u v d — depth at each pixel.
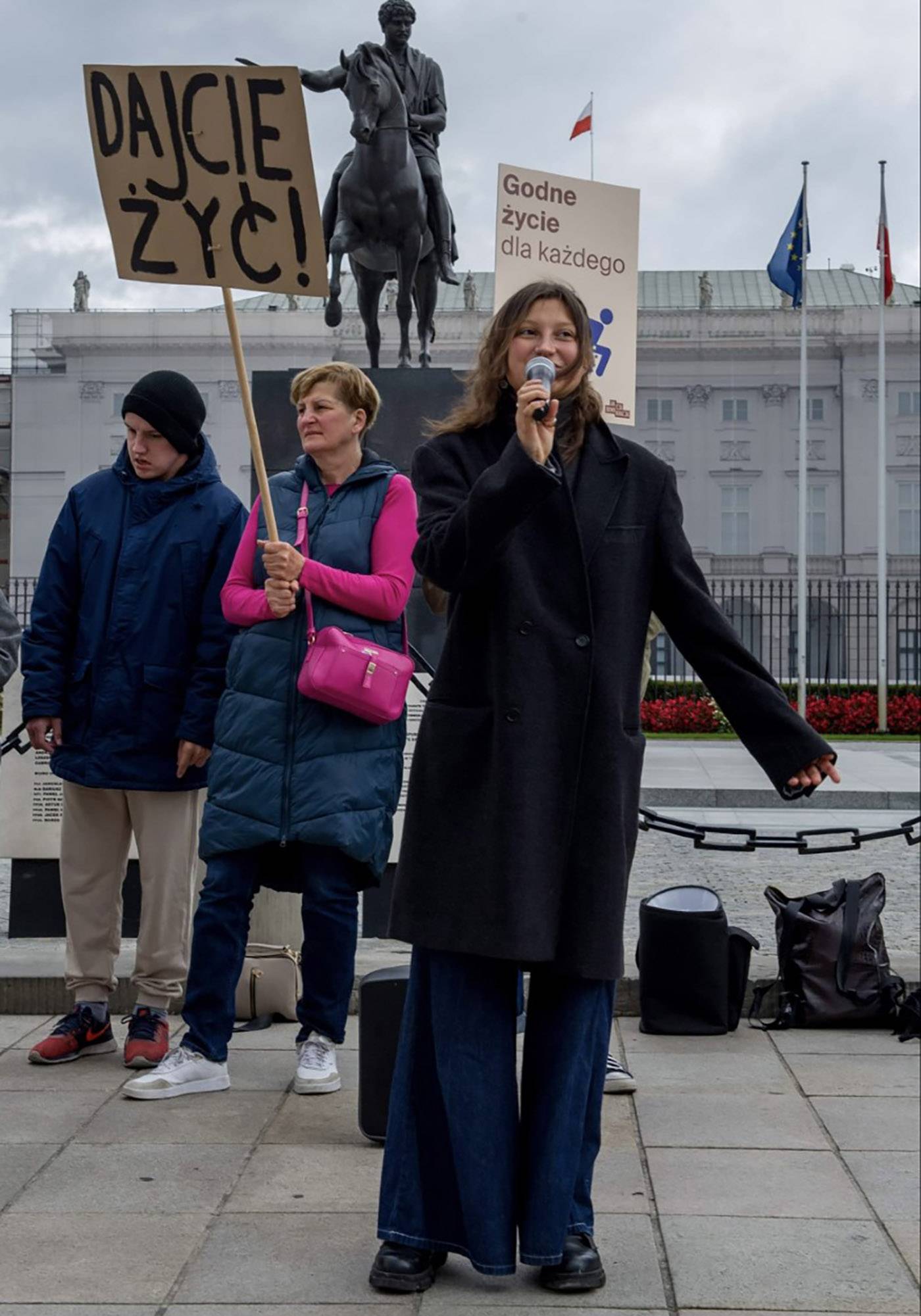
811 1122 3.94
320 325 55.69
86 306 58.34
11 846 5.94
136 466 4.43
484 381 2.94
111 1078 4.29
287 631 4.09
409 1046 2.91
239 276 3.38
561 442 2.89
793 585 58.06
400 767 4.20
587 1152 2.91
